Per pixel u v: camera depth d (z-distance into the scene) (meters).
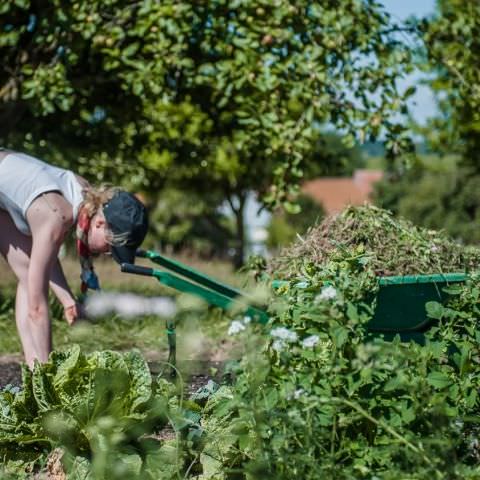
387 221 5.15
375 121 10.09
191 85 10.38
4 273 13.23
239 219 27.69
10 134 11.23
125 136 12.02
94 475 3.77
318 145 12.22
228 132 12.08
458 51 10.88
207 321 8.70
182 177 23.20
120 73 10.15
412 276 4.75
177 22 9.74
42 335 4.77
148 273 4.55
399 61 10.16
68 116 11.44
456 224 26.11
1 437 4.03
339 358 3.62
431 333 4.09
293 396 3.47
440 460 3.36
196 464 3.96
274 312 4.01
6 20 10.66
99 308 5.16
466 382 3.89
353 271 4.14
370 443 3.67
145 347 7.80
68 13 9.86
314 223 5.43
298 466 3.42
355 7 9.99
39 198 4.68
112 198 4.65
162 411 3.96
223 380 4.84
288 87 9.80
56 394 4.03
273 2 9.82
